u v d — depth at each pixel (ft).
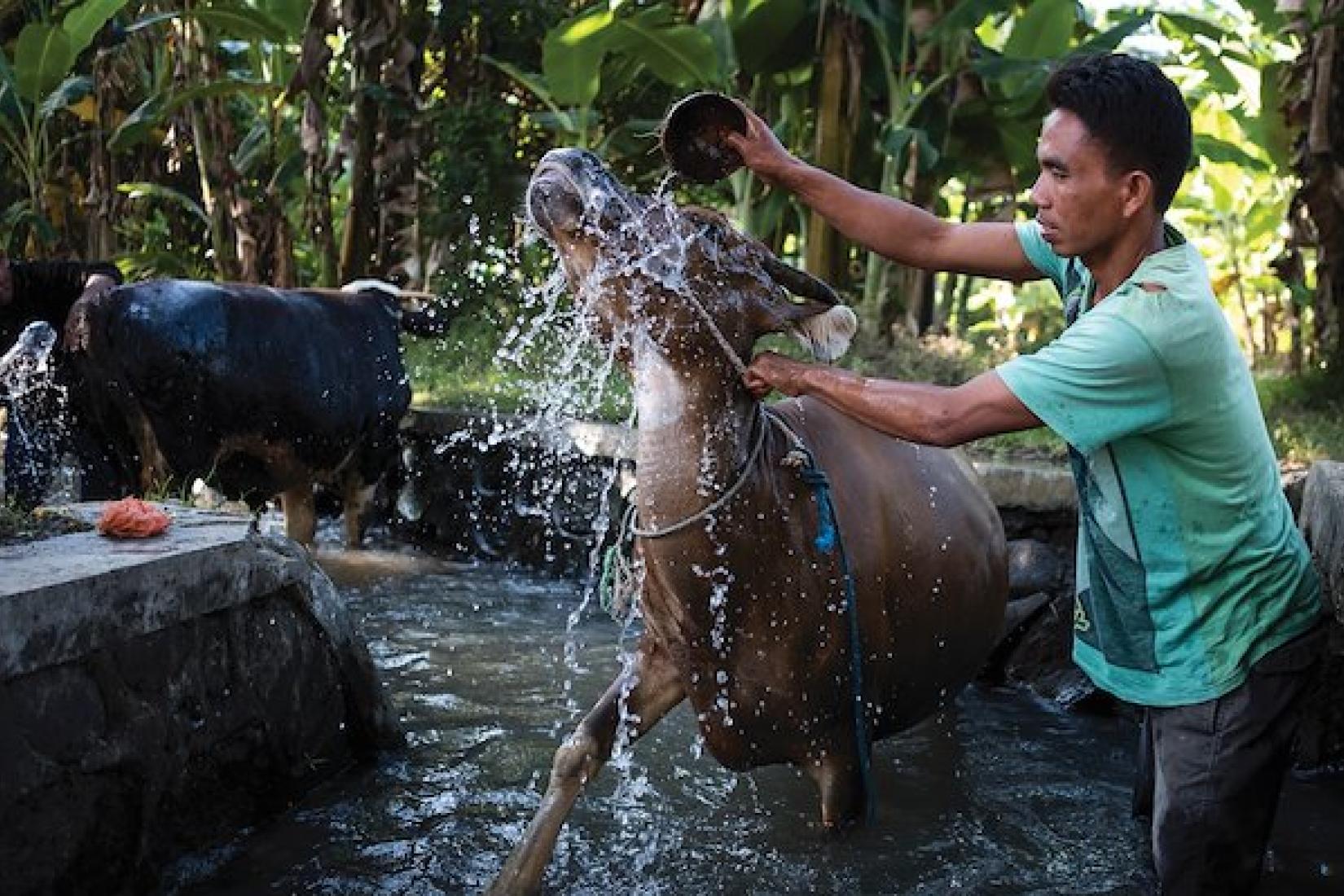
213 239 35.96
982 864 12.22
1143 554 9.49
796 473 10.70
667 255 9.80
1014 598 18.71
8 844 10.13
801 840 12.57
